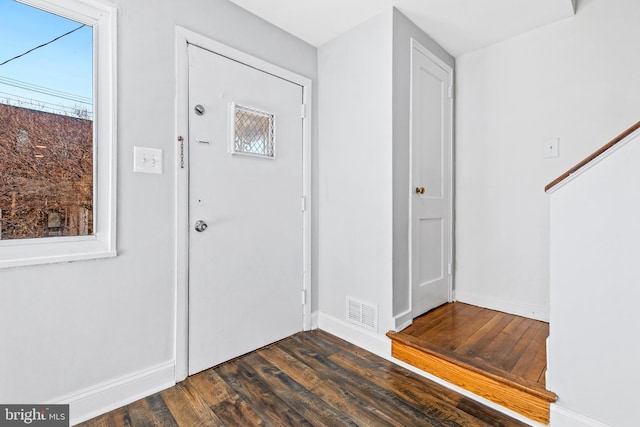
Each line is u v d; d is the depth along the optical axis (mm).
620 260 1163
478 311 2350
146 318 1544
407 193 2074
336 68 2266
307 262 2330
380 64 1980
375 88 2014
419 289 2225
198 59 1701
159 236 1579
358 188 2139
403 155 2031
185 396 1541
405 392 1593
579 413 1255
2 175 1204
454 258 2609
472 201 2510
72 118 1352
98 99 1409
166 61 1585
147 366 1550
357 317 2146
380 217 2008
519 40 2246
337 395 1562
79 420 1344
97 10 1387
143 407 1456
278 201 2131
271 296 2104
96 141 1409
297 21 2057
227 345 1865
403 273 2047
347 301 2217
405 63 2031
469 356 1648
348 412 1438
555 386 1312
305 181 2311
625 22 1844
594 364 1222
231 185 1864
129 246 1482
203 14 1724
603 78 1921
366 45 2059
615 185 1167
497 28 2162
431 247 2361
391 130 1934
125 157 1460
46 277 1270
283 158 2156
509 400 1431
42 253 1276
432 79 2332
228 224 1855
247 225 1953
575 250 1256
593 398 1225
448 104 2516
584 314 1241
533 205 2211
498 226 2377
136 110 1489
